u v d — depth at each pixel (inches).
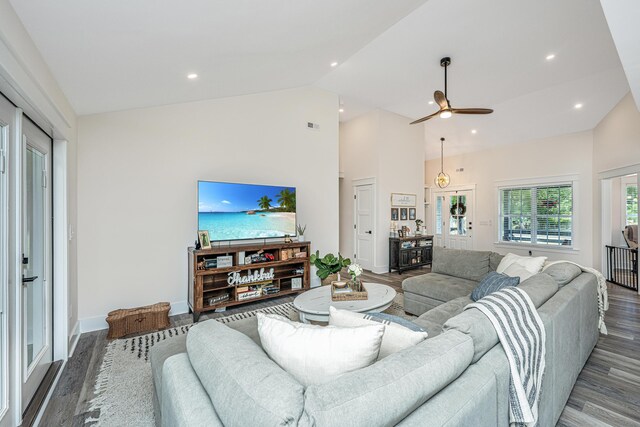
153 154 138.2
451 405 35.2
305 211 188.9
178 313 143.3
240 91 152.9
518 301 59.1
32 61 66.8
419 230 262.4
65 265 99.3
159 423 59.2
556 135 249.8
